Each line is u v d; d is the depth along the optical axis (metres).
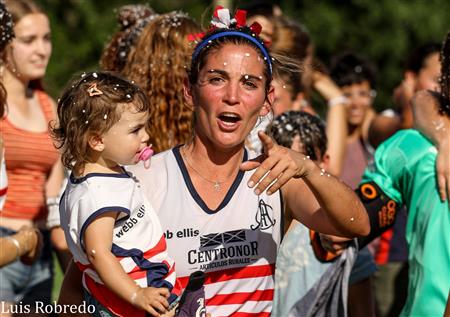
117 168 5.11
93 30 22.47
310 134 6.52
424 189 5.76
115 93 5.01
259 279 5.10
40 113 7.46
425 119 5.89
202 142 5.06
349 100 10.18
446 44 5.81
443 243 5.64
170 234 5.05
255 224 5.08
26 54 7.33
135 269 4.94
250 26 5.20
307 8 23.89
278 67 5.27
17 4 7.36
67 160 5.12
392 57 23.75
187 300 4.89
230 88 4.91
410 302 5.76
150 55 6.29
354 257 6.07
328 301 6.14
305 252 6.13
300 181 5.11
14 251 5.84
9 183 7.22
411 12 23.70
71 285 5.34
